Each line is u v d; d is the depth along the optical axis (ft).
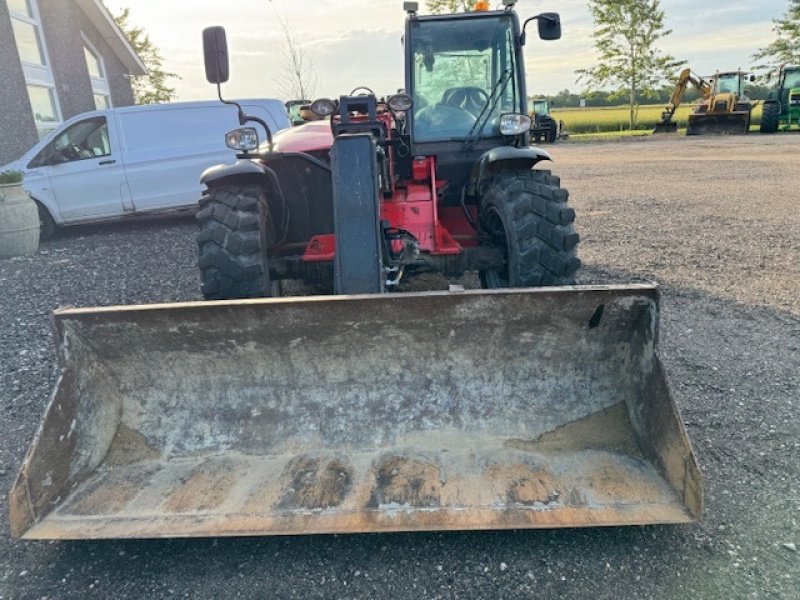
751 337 13.29
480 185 12.73
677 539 7.43
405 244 11.82
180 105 30.01
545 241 10.81
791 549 7.20
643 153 62.08
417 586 6.95
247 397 8.79
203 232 10.69
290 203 13.58
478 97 13.82
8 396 11.90
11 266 23.02
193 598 6.90
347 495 7.61
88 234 29.86
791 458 8.89
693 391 10.96
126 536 7.13
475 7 13.83
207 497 7.72
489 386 8.68
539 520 7.08
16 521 7.12
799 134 78.69
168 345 8.49
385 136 12.93
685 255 20.48
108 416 8.59
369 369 8.64
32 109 36.47
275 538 7.77
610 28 111.96
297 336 8.36
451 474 7.88
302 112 17.60
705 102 86.89
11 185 24.27
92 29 49.44
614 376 8.59
